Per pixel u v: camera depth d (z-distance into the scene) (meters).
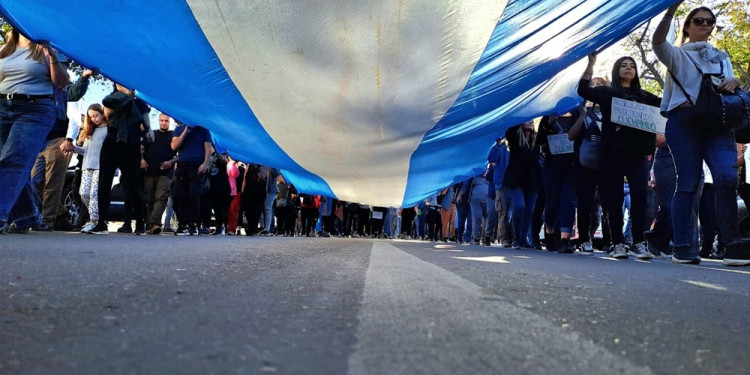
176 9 3.81
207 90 4.82
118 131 6.50
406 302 1.58
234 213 10.23
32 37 4.20
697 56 4.61
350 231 14.25
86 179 6.98
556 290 2.11
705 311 1.85
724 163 4.61
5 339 1.04
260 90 4.75
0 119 5.20
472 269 2.91
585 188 6.40
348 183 7.97
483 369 0.92
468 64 4.33
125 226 6.99
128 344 1.00
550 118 6.79
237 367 0.85
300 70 4.41
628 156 5.55
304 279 2.07
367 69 4.32
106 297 1.52
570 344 1.16
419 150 6.41
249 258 2.97
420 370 0.88
